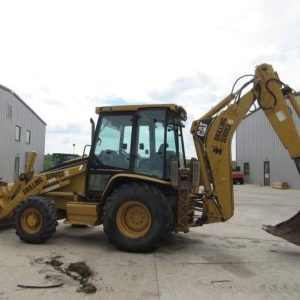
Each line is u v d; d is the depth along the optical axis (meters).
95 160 8.72
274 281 6.14
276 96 8.11
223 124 8.34
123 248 7.92
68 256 7.53
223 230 10.77
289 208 16.75
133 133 8.41
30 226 8.66
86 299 5.31
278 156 36.53
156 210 7.79
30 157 9.70
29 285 5.82
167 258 7.46
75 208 8.56
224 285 5.92
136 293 5.55
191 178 8.38
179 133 9.18
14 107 28.20
